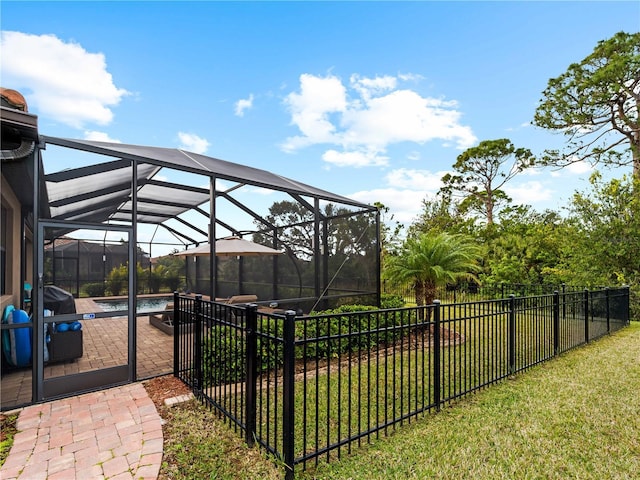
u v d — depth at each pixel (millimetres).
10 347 4152
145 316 5508
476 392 4402
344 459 2916
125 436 3254
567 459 2920
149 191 6266
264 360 5039
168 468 2742
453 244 8352
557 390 4422
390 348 6809
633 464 2842
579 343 6836
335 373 5160
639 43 12547
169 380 4855
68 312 4449
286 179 9336
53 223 4371
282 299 8023
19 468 2752
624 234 10922
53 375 4266
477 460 2896
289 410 2670
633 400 4086
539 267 13781
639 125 13617
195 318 4422
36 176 4180
